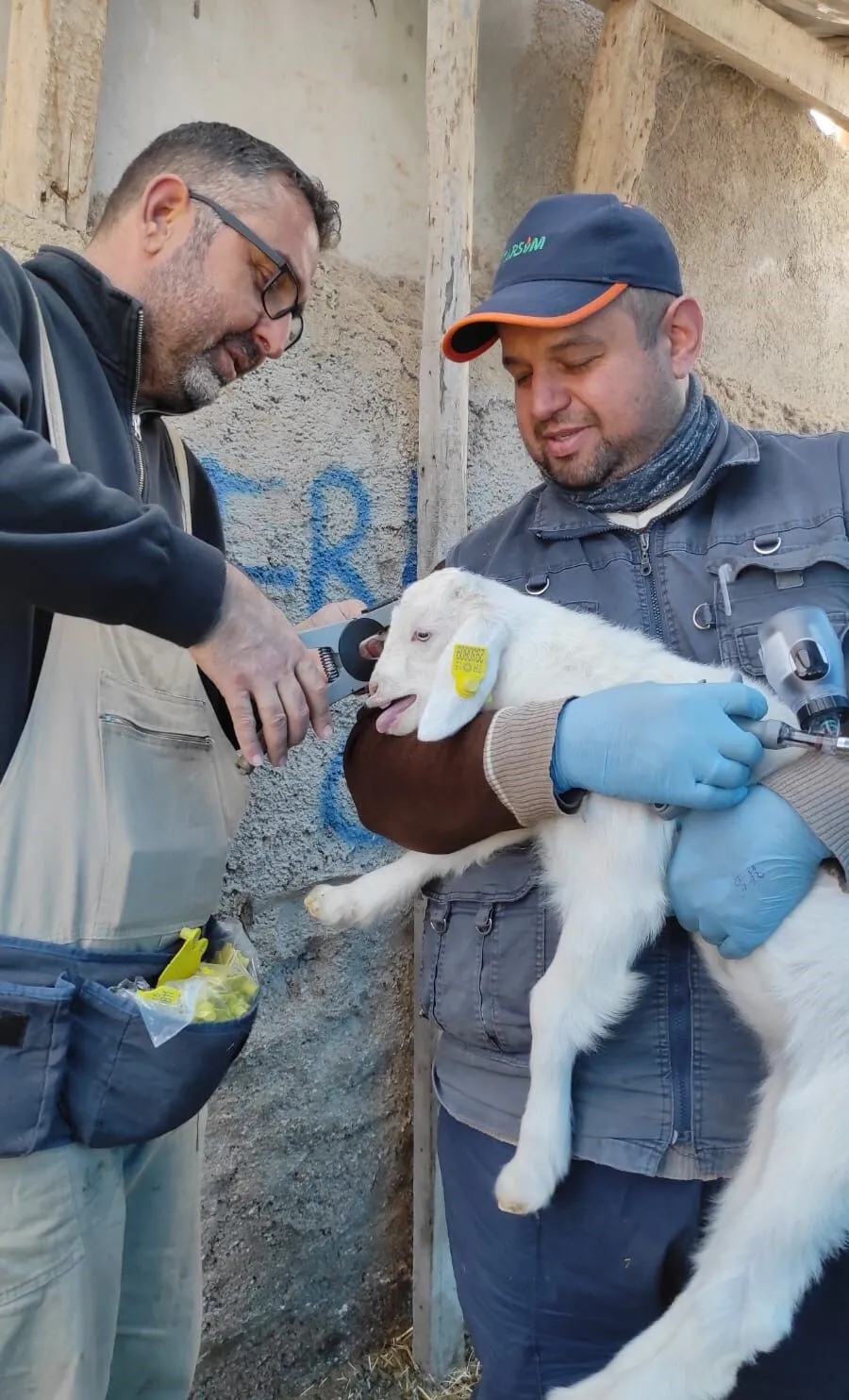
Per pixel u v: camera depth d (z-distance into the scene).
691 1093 1.37
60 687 1.36
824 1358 1.38
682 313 1.56
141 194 1.54
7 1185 1.29
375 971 2.46
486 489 2.62
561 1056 1.37
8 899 1.32
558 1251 1.43
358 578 2.37
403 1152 2.54
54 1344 1.35
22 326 1.35
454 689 1.42
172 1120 1.37
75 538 1.13
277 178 1.56
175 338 1.55
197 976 1.46
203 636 1.27
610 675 1.46
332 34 2.30
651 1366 1.25
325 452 2.29
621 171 2.50
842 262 3.54
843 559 1.41
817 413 3.47
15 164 1.83
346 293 2.33
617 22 2.44
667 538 1.54
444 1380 2.47
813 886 1.34
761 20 2.67
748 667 1.45
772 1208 1.25
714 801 1.29
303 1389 2.38
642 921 1.38
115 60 1.96
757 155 3.19
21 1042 1.27
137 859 1.38
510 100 2.63
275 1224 2.30
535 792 1.33
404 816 1.46
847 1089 1.27
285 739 1.37
